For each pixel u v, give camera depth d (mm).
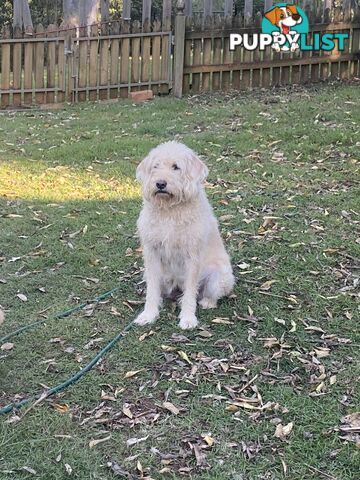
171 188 2281
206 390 2002
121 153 4422
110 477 1638
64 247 3035
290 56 6566
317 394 1979
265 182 3850
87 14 7355
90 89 6262
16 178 3969
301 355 2197
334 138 4531
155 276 2469
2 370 2098
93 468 1665
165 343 2271
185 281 2451
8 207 3504
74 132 4988
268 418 1870
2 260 2906
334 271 2801
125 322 2428
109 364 2143
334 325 2391
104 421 1853
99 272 2818
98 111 5734
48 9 9953
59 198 3648
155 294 2467
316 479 1637
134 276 2787
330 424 1837
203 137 4676
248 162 4195
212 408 1915
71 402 1940
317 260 2893
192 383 2037
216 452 1730
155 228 2391
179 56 6234
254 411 1900
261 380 2055
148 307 2449
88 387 2016
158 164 2342
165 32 6277
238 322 2418
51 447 1736
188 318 2395
